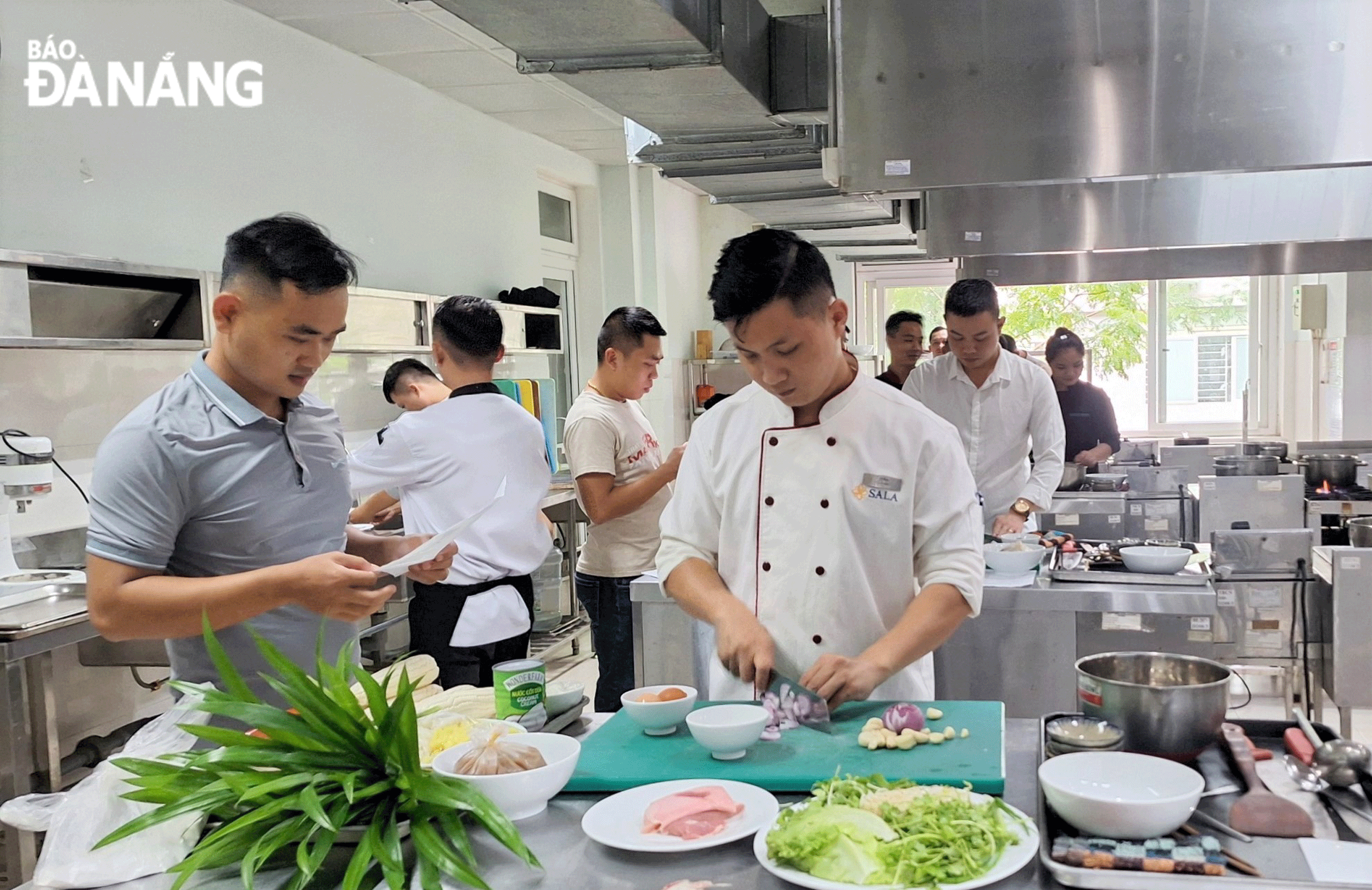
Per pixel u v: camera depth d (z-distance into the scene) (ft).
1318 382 23.71
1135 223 11.41
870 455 5.95
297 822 3.98
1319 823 4.00
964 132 6.68
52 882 4.08
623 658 11.54
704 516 6.48
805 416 6.12
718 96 9.14
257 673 6.01
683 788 4.55
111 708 11.59
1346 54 6.12
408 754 4.17
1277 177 11.04
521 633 9.75
